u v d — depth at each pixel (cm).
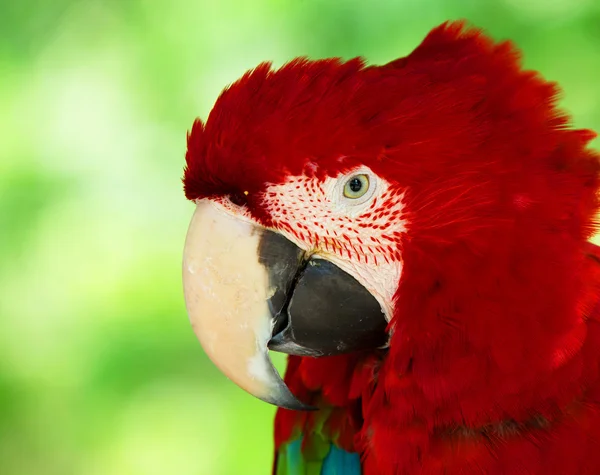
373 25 486
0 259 525
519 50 225
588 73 464
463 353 210
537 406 208
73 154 536
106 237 525
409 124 205
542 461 209
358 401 255
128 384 504
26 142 537
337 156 206
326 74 209
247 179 210
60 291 520
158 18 537
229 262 220
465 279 208
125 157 532
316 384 258
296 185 211
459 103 207
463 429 215
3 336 514
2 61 542
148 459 487
